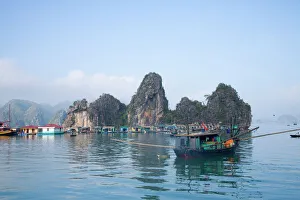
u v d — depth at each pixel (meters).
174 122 183.25
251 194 22.47
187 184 25.69
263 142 75.50
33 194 22.69
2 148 60.72
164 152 52.28
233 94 178.12
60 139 95.50
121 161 40.06
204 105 188.38
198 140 42.19
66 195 22.39
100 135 127.44
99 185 25.33
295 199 21.22
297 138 92.50
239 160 39.94
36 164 37.28
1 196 22.17
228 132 94.88
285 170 31.97
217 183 26.06
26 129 126.00
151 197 21.80
